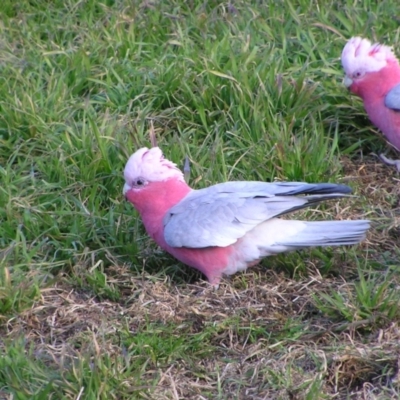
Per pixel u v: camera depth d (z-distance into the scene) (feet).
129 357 25.59
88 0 42.63
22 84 37.14
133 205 30.55
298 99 35.68
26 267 30.01
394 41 38.73
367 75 34.65
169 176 29.12
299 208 28.12
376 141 36.09
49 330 27.76
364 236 28.40
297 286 28.91
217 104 36.01
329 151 34.91
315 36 39.60
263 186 28.58
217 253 28.45
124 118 35.53
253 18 40.11
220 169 33.12
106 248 30.60
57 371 25.13
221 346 26.66
